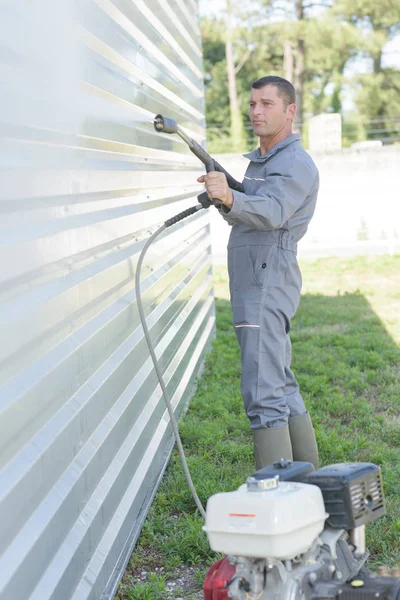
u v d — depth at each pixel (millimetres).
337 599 2867
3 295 2766
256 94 4324
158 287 5980
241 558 2875
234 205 3812
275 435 4273
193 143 3922
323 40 33688
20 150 3000
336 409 7035
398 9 33312
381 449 5828
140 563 4305
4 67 2846
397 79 37438
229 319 11773
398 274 15672
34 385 3016
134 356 5027
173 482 5297
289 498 2770
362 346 9555
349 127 38094
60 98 3566
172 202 6910
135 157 5309
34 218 3160
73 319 3676
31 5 3182
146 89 5906
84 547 3527
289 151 4258
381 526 4504
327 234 21359
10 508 2697
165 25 6910
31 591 2830
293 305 4414
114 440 4320
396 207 21172
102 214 4309
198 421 6777
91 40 4191
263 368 4305
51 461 3189
